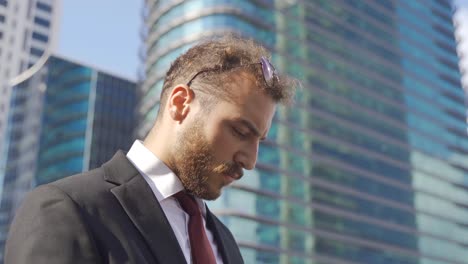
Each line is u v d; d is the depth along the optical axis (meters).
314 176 49.62
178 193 1.83
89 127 75.06
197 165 1.78
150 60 54.25
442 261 57.72
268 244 42.38
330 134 53.25
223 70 1.79
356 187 53.00
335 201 50.09
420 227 57.41
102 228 1.54
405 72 66.19
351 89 58.16
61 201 1.53
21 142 79.25
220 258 2.11
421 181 60.59
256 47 2.04
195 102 1.81
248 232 41.53
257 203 43.47
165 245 1.63
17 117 81.94
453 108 70.50
